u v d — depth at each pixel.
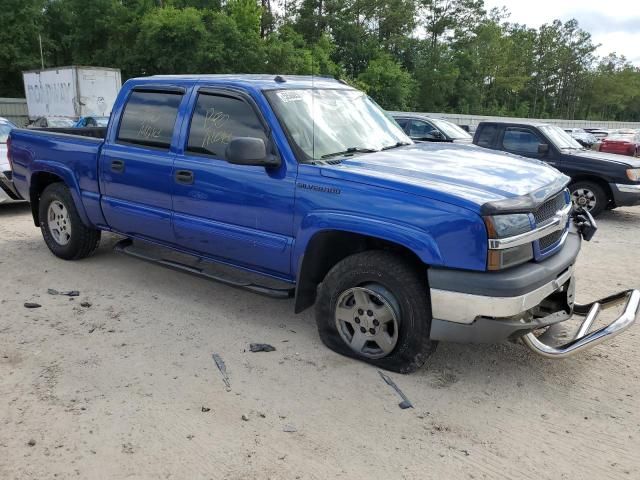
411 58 57.53
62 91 22.08
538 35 92.25
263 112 4.12
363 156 4.14
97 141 5.39
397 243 3.48
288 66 36.16
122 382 3.66
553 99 97.44
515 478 2.81
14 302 5.02
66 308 4.89
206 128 4.49
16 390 3.54
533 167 4.18
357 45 50.50
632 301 3.99
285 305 5.04
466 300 3.31
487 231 3.23
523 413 3.38
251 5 36.25
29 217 8.60
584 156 9.78
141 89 5.06
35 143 6.05
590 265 6.68
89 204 5.52
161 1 38.69
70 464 2.87
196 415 3.30
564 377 3.82
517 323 3.37
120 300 5.10
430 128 12.95
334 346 4.06
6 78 39.09
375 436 3.13
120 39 38.19
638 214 10.51
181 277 5.72
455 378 3.77
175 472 2.82
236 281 4.43
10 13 36.47
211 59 34.47
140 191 4.96
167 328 4.52
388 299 3.65
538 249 3.54
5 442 3.03
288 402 3.46
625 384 3.73
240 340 4.32
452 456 2.97
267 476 2.79
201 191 4.45
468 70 64.88
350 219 3.62
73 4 38.72
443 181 3.56
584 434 3.18
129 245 5.51
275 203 4.01
